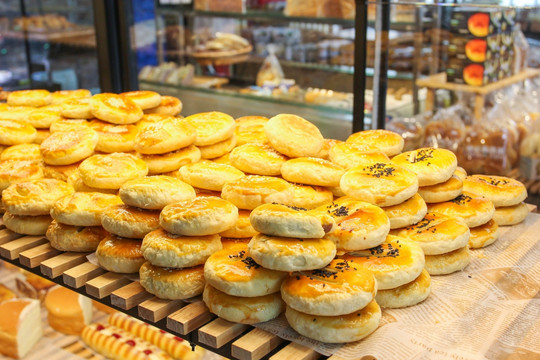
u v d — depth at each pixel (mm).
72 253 893
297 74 1570
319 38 1501
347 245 785
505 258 875
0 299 1036
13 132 1072
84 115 1070
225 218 782
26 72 1918
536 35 1352
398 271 766
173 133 943
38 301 1036
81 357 972
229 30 1696
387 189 838
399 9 1253
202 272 789
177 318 757
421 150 949
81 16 1763
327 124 1381
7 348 975
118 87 1531
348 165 918
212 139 985
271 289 743
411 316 763
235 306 743
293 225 723
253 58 1648
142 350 952
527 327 744
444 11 1312
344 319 717
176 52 1751
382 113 1167
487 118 1330
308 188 881
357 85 1103
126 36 1489
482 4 1037
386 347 714
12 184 961
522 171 1284
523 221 976
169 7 1716
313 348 716
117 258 826
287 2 1518
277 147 931
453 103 1379
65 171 979
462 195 933
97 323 1011
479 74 1312
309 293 711
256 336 733
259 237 746
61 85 1882
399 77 1312
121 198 840
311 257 718
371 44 1095
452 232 836
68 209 869
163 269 791
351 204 838
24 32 1868
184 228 774
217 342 732
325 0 1433
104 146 998
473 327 745
